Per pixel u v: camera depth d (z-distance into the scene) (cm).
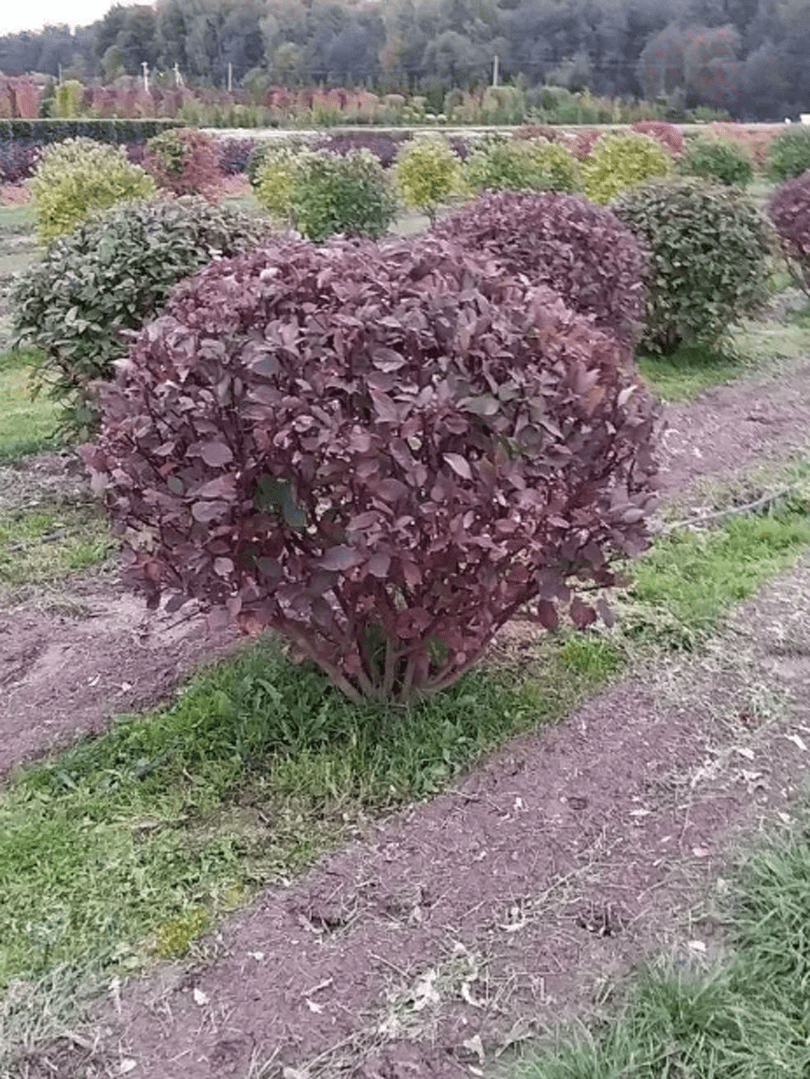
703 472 595
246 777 321
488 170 1380
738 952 253
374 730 335
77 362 516
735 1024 231
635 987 243
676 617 411
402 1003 245
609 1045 229
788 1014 235
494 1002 245
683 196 816
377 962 256
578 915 270
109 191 1005
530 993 247
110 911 271
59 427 605
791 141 2011
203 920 268
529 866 287
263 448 269
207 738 336
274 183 1539
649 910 270
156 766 327
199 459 279
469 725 340
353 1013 243
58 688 377
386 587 305
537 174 1364
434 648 349
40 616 431
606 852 292
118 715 355
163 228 537
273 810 308
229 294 315
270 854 291
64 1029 239
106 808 310
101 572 469
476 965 255
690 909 270
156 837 298
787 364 854
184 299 366
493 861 288
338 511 282
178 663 390
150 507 294
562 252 657
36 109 2984
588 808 309
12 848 293
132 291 504
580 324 318
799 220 1026
